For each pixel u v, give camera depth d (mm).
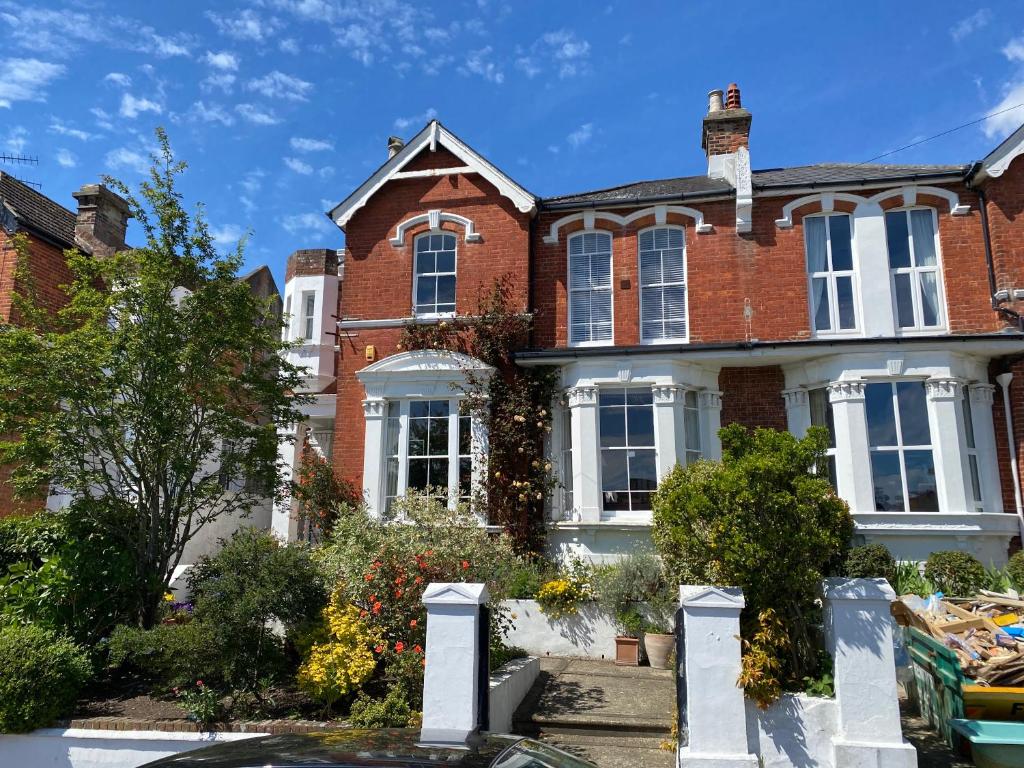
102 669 8969
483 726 6598
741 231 13977
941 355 12289
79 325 11883
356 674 7641
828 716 6059
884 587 6176
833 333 13422
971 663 6848
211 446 10617
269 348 11094
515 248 14500
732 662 6098
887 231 13688
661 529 7801
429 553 8633
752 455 6715
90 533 9664
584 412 13219
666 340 14016
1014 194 13141
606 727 7770
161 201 10195
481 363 13555
